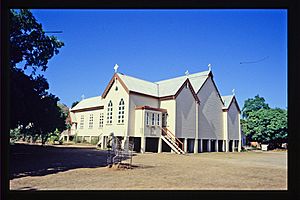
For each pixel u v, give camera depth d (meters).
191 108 18.41
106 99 17.06
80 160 10.77
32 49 11.98
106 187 5.86
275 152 19.23
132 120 16.03
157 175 7.73
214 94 20.56
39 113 12.85
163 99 17.66
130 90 15.97
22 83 11.62
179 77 18.86
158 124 16.77
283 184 6.62
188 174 8.05
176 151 16.11
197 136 18.48
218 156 15.23
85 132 20.56
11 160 10.29
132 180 6.80
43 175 7.27
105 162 10.24
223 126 20.91
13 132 14.67
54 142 19.84
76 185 6.03
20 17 10.90
